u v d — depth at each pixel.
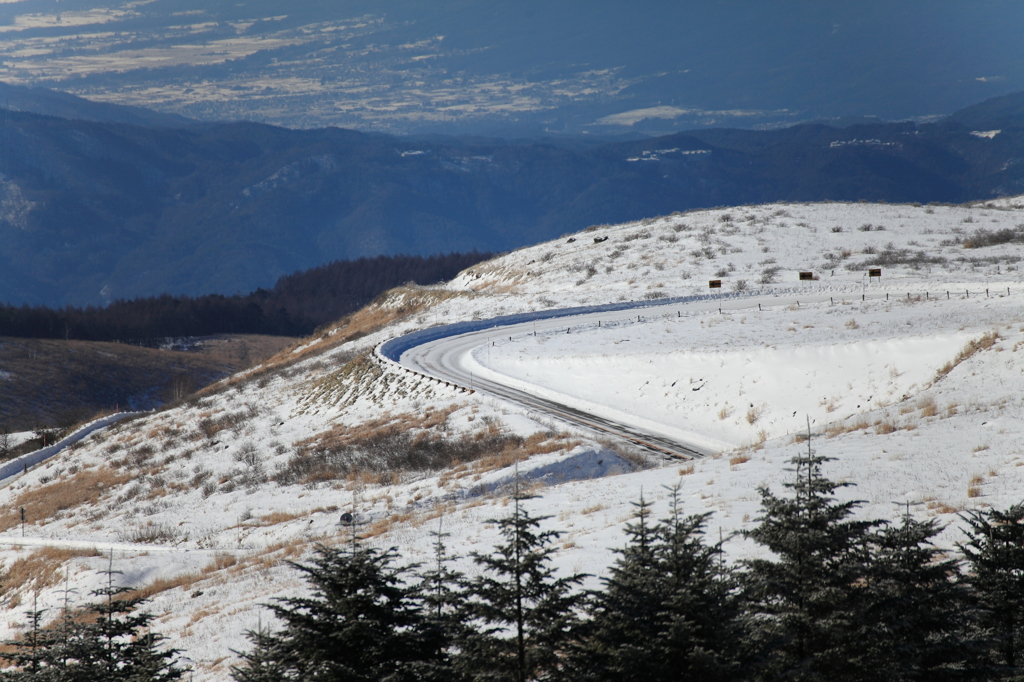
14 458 151.88
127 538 75.25
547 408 87.06
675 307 134.75
